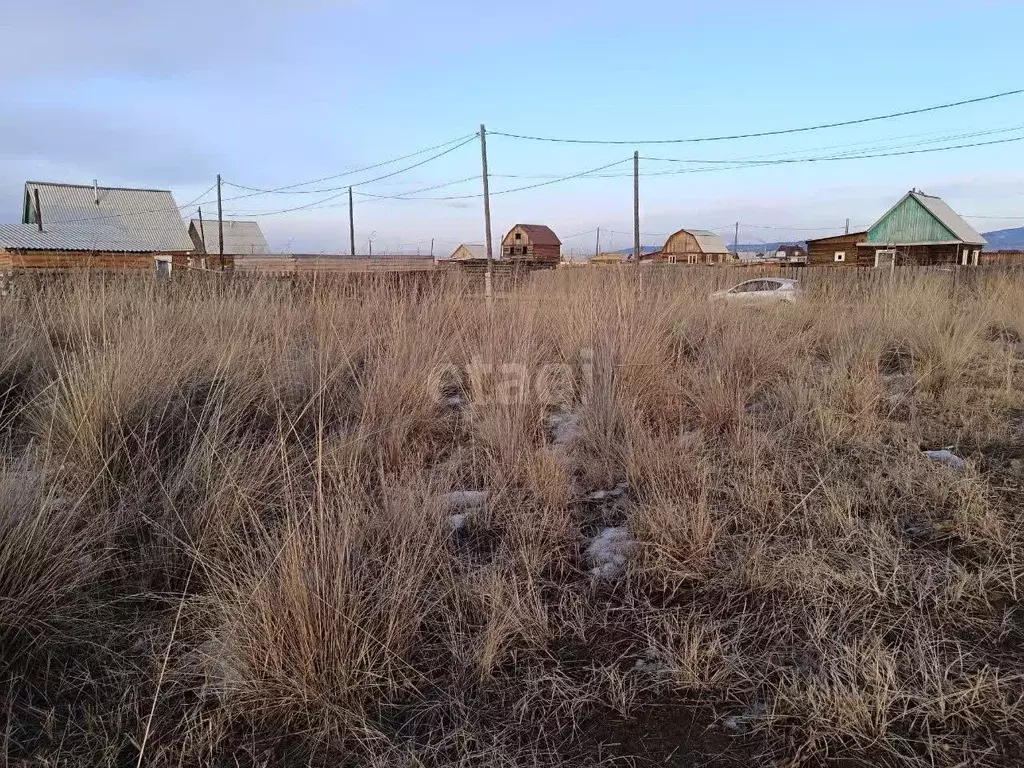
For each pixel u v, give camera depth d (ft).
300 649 7.10
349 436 13.34
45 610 7.80
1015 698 6.70
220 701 6.93
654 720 6.84
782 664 7.42
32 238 81.92
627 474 12.48
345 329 19.29
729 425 15.03
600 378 16.35
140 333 16.48
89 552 8.85
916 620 7.98
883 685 6.73
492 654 7.51
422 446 14.23
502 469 12.53
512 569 9.22
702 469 12.08
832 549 9.61
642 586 9.27
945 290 32.32
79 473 10.78
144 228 106.32
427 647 7.95
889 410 16.28
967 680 6.80
